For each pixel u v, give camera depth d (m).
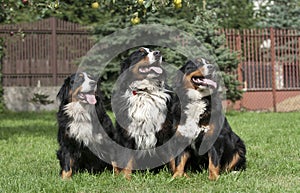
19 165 5.88
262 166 5.52
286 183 4.85
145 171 5.29
